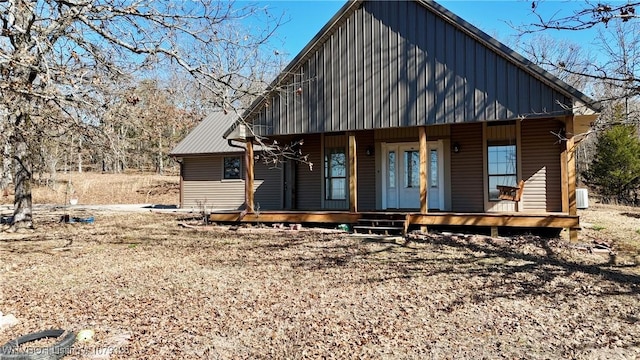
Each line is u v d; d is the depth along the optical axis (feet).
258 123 41.52
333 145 46.91
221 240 35.58
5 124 23.08
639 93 17.35
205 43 24.99
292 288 20.65
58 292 20.10
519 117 31.86
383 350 13.47
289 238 35.78
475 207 39.81
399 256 27.94
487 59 33.04
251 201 43.01
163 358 12.90
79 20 22.44
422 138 35.88
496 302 18.17
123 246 33.09
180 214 58.18
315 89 39.22
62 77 20.97
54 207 71.82
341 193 46.47
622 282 21.20
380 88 36.70
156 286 21.12
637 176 74.02
